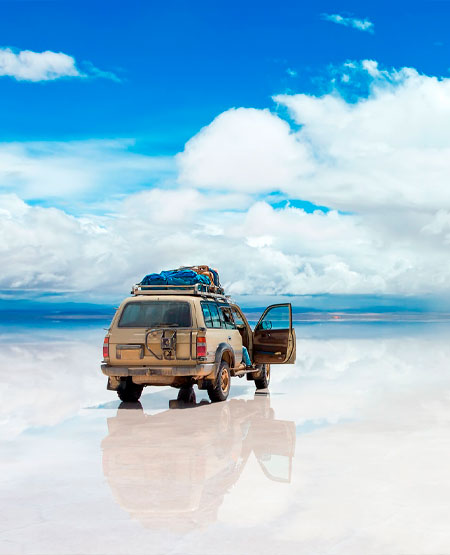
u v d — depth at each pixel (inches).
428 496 217.3
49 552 169.8
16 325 2087.8
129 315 459.8
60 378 625.6
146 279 480.7
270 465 264.8
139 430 352.2
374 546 172.6
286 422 373.4
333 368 706.8
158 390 549.6
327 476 245.6
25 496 221.1
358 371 673.6
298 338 1301.7
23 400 473.1
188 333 446.0
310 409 422.6
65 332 1584.6
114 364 456.4
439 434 330.0
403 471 252.1
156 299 458.3
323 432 339.0
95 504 211.2
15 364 759.1
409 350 962.1
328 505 208.1
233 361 495.8
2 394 506.0
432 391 508.4
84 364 767.7
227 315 530.9
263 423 370.6
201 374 442.6
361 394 495.2
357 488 227.9
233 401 468.1
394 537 179.0
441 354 884.0
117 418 394.9
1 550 171.2
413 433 333.4
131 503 212.1
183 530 185.9
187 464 268.7
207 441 319.0
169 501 214.1
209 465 266.7
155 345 447.8
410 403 443.5
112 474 251.9
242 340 540.4
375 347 1029.8
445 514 198.2
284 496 218.8
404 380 588.4
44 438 329.7
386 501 211.9
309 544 174.4
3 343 1150.3
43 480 243.3
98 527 188.7
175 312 454.0
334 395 491.5
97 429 356.2
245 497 218.1
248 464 267.6
